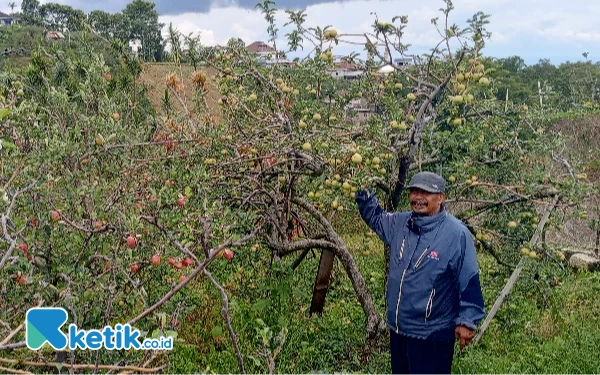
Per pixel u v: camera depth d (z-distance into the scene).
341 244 4.55
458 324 3.27
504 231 4.72
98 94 3.89
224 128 4.33
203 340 4.61
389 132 4.05
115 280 2.59
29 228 2.68
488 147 4.56
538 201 4.09
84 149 3.21
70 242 2.68
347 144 3.90
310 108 4.31
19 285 2.52
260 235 4.52
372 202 3.74
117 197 2.87
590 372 4.20
